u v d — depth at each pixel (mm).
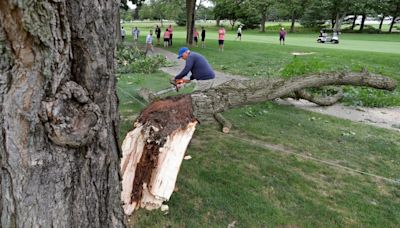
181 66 12555
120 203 2100
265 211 3229
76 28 1535
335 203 3496
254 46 21016
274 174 4027
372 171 4320
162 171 2916
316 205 3402
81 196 1755
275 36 35719
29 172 1551
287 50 18594
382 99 7699
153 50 18578
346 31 47844
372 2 43375
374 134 5762
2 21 1353
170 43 21984
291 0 42375
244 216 3133
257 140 5172
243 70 11734
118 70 10547
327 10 46812
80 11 1525
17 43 1395
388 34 42031
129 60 12586
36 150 1530
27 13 1340
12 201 1611
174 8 37969
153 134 3209
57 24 1446
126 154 3092
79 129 1518
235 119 6148
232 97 4320
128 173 2920
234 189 3596
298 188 3732
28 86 1453
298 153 4762
